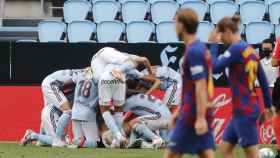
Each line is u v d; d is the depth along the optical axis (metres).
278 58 31.48
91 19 54.69
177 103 37.69
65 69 39.28
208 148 19.80
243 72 22.83
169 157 20.09
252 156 23.02
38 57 39.59
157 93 38.78
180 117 19.81
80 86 36.88
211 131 19.95
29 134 37.59
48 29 50.78
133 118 37.19
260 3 53.56
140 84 37.41
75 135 37.12
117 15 54.28
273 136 38.69
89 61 39.22
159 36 49.84
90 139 36.88
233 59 22.77
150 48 39.19
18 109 40.28
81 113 36.75
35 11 58.69
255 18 53.38
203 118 19.12
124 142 36.22
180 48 39.03
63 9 56.12
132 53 39.28
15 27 53.78
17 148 36.25
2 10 57.19
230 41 23.02
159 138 36.31
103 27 50.34
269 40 38.41
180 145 19.83
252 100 22.92
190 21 19.56
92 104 36.75
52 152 34.25
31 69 39.72
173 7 53.53
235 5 53.56
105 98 35.91
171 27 49.94
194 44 19.52
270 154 32.28
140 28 50.38
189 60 19.44
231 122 23.36
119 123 36.50
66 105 37.66
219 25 23.02
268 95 23.52
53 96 37.78
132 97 37.06
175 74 37.84
